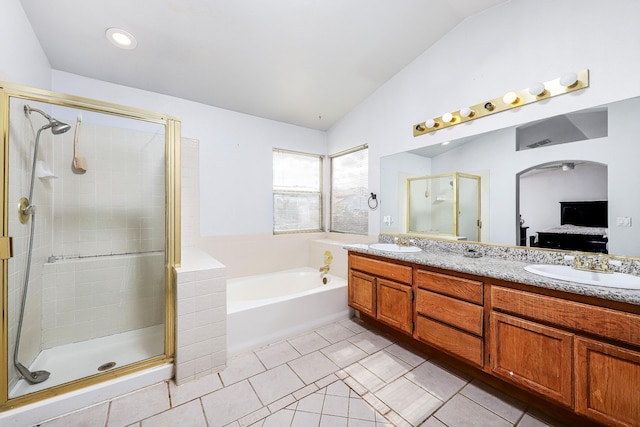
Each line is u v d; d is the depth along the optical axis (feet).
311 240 11.45
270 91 8.81
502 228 6.33
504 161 6.25
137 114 5.57
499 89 6.26
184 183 8.82
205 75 7.75
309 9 5.85
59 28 5.77
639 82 4.53
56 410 4.51
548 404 4.63
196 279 5.63
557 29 5.38
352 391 5.24
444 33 7.23
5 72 4.65
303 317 7.76
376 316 7.52
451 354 5.71
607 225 4.89
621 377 3.58
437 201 7.70
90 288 6.98
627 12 4.62
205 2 5.48
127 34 6.07
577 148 5.20
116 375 5.15
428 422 4.46
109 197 7.50
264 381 5.52
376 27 6.61
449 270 5.74
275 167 10.80
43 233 6.35
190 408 4.75
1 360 4.31
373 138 9.66
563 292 4.15
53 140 6.78
